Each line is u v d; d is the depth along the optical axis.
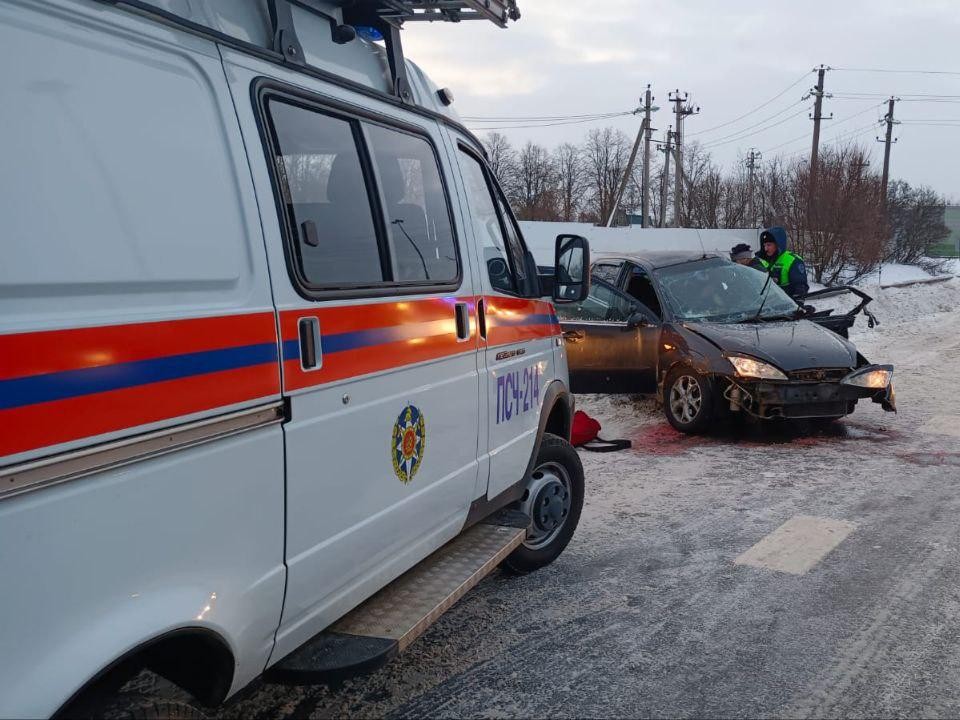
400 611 2.73
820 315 8.05
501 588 4.00
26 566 1.45
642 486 5.67
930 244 37.06
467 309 3.21
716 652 3.35
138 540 1.69
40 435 1.48
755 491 5.52
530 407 3.88
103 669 1.59
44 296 1.52
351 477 2.43
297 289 2.20
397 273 2.76
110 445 1.62
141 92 1.79
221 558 1.92
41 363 1.48
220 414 1.91
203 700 2.07
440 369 2.98
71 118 1.62
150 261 1.74
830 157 25.33
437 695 3.04
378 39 2.98
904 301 17.28
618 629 3.56
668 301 7.55
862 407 8.15
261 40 2.27
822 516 4.98
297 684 2.33
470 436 3.24
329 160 2.48
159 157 1.81
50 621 1.50
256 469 2.03
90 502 1.58
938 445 6.64
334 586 2.42
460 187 3.37
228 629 1.95
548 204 65.88
